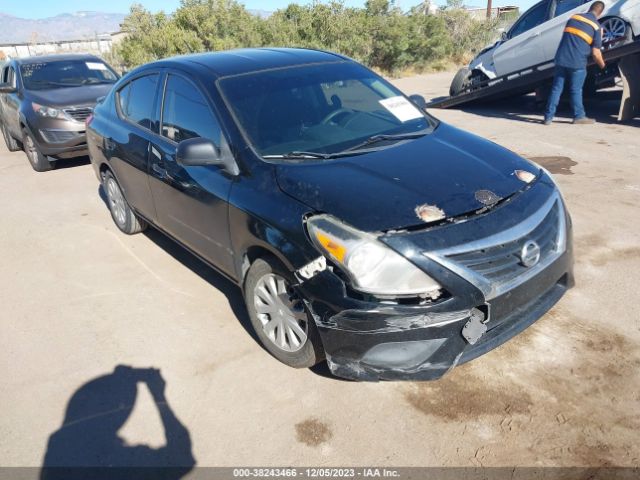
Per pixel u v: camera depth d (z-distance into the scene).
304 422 2.88
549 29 9.33
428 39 18.61
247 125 3.52
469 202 2.84
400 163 3.20
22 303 4.36
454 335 2.66
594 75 10.21
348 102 3.95
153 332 3.80
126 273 4.73
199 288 4.38
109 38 35.34
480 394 2.96
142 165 4.46
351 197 2.85
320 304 2.78
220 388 3.19
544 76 9.27
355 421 2.86
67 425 3.00
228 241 3.50
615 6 8.50
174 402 3.11
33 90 8.42
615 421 2.72
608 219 5.02
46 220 6.19
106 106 5.32
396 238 2.62
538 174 3.34
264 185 3.18
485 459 2.57
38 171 8.38
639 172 6.25
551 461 2.53
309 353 3.08
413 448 2.66
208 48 15.72
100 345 3.70
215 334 3.72
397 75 17.62
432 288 2.60
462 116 10.35
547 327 3.48
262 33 16.61
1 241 5.65
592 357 3.18
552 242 3.05
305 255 2.81
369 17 17.92
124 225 5.49
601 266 4.20
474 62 11.13
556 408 2.83
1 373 3.48
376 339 2.66
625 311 3.60
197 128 3.81
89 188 7.30
